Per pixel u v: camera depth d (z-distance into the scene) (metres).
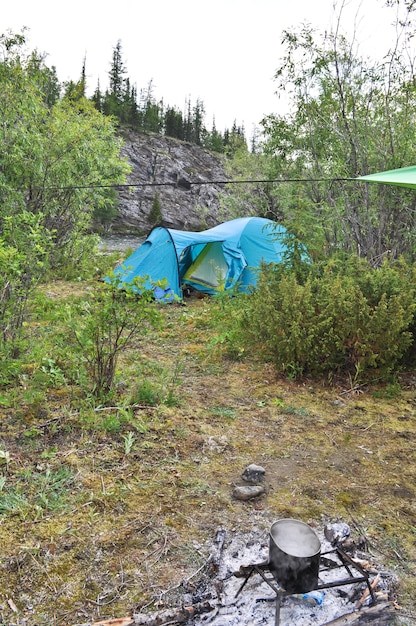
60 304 7.53
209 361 5.46
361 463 3.35
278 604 1.92
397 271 5.85
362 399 4.54
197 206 28.77
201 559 2.35
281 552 1.96
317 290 5.52
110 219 38.84
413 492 3.01
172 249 8.66
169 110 67.44
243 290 8.62
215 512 2.74
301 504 2.85
